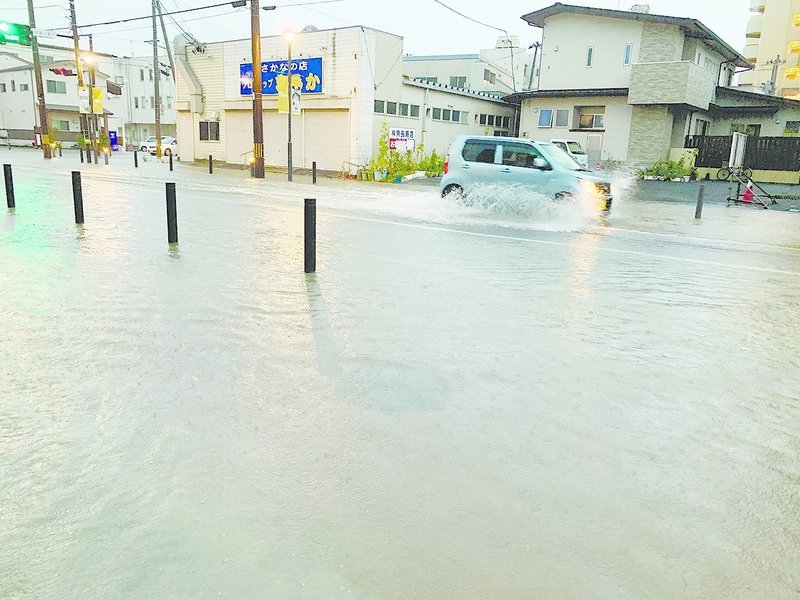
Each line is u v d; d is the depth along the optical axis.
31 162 29.27
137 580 2.07
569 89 28.97
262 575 2.10
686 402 3.69
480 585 2.08
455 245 9.16
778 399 3.79
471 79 39.41
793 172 24.56
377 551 2.24
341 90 26.03
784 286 7.21
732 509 2.59
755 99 30.02
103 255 7.63
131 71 60.88
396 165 25.12
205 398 3.52
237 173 26.62
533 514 2.49
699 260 8.77
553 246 9.40
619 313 5.73
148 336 4.61
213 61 31.03
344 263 7.59
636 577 2.15
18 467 2.76
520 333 4.96
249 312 5.33
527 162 13.15
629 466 2.90
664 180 25.59
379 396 3.61
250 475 2.72
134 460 2.83
